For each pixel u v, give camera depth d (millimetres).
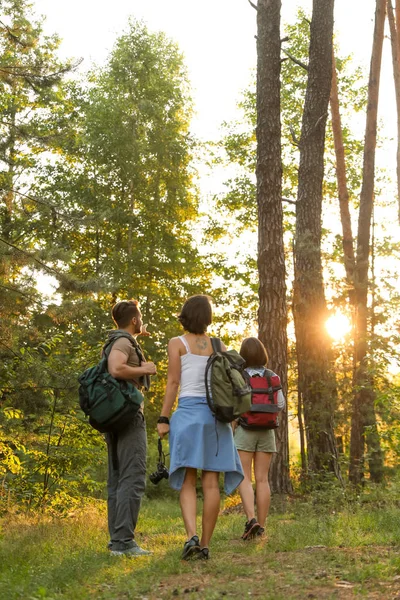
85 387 5703
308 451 14555
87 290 13891
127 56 31172
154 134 30297
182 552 5137
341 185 20969
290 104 29594
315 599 3887
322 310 14891
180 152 30250
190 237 32531
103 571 4969
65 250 14453
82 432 12250
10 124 15531
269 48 13484
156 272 30328
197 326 5410
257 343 6809
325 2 14906
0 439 12312
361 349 17125
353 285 17859
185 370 5309
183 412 5219
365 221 19250
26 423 12117
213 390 5148
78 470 12586
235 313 30109
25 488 12266
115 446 5891
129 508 5746
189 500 5219
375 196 28953
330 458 14312
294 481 14703
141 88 31156
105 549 6008
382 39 19594
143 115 30156
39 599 4109
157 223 30375
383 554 5156
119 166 29391
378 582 4242
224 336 30328
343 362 17109
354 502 9859
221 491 22984
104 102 30203
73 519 9258
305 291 14875
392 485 10656
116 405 5605
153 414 29359
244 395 5195
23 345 13180
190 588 4250
